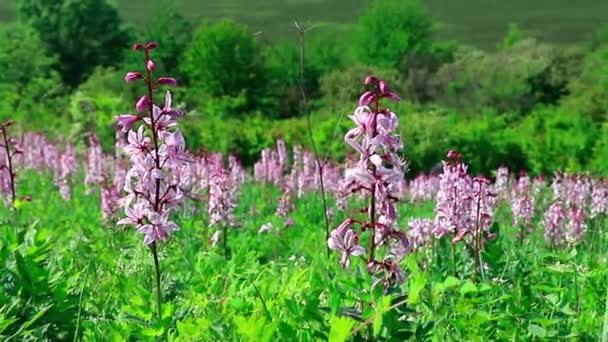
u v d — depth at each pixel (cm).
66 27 8894
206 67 7175
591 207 1383
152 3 11738
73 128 3303
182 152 504
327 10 11306
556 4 12419
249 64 7169
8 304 527
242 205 1691
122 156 1806
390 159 439
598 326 551
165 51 8212
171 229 505
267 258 1148
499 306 559
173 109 502
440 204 677
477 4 12769
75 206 1563
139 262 703
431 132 3912
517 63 6825
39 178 2183
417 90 6831
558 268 615
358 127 443
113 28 9212
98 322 554
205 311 558
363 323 426
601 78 6009
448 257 736
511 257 727
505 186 1769
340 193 452
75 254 808
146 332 493
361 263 489
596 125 4278
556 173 1620
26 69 5378
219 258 639
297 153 2105
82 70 9019
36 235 577
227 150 3662
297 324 491
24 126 3606
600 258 884
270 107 7088
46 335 526
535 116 4522
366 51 8781
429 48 8838
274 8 11662
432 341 518
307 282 559
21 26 9044
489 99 6675
